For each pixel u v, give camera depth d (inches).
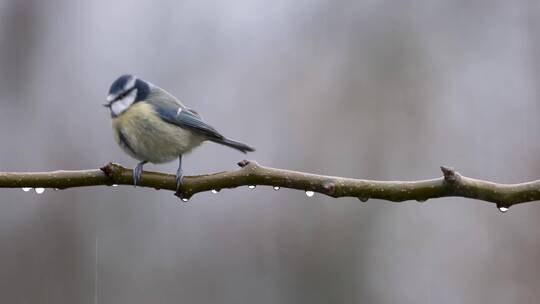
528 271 470.9
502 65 553.9
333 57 572.1
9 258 490.9
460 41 567.8
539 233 476.1
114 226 504.7
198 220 516.1
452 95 545.3
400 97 550.6
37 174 247.3
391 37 571.5
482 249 490.0
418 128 535.8
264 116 553.3
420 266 502.9
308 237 512.7
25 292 483.2
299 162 532.4
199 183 244.7
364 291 502.9
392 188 230.4
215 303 495.5
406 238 510.9
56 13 579.2
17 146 536.1
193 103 552.1
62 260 492.1
